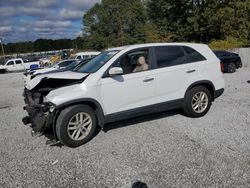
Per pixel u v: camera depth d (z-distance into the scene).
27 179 4.13
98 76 5.40
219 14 33.31
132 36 64.62
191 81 6.46
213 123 6.26
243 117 6.63
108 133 5.87
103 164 4.50
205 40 38.56
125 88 5.62
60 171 4.34
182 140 5.32
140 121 6.56
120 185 3.87
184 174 4.06
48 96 5.10
